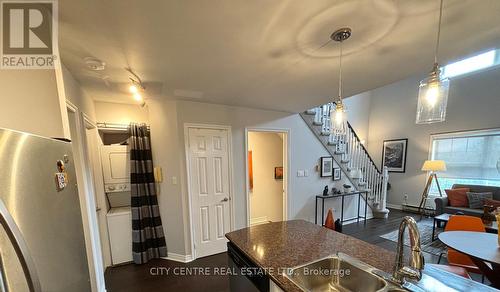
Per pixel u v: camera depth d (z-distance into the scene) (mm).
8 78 1068
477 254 1562
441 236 1903
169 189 2932
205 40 1429
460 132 4645
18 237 605
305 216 4082
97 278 2121
